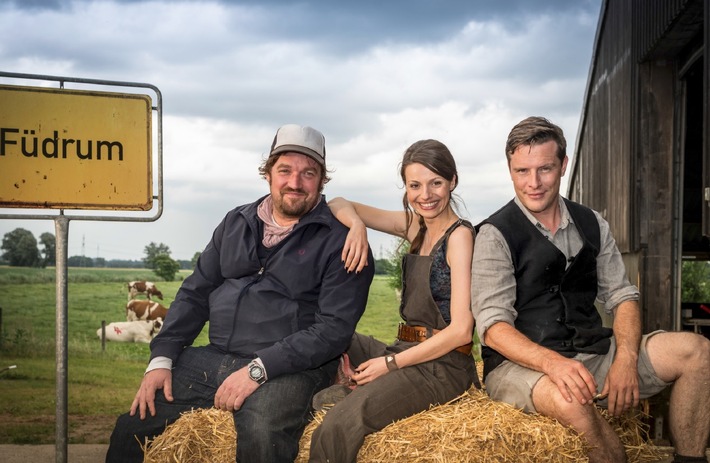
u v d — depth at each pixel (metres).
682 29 4.55
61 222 3.11
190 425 2.86
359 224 3.15
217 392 2.87
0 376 11.91
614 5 6.94
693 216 7.97
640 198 5.37
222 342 3.17
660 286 5.30
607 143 7.34
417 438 2.51
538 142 2.74
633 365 2.65
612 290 2.93
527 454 2.45
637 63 5.49
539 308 2.83
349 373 3.19
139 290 27.70
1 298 33.34
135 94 3.30
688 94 7.06
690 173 7.88
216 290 3.34
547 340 2.80
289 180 3.12
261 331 3.10
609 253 2.94
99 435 7.02
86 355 15.41
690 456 2.69
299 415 2.83
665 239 5.30
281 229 3.23
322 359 2.99
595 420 2.53
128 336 18.27
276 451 2.68
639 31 5.44
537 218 2.88
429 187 2.91
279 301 3.13
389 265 13.96
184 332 3.32
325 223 3.19
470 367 2.96
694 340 2.69
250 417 2.73
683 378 2.69
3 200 3.11
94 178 3.23
